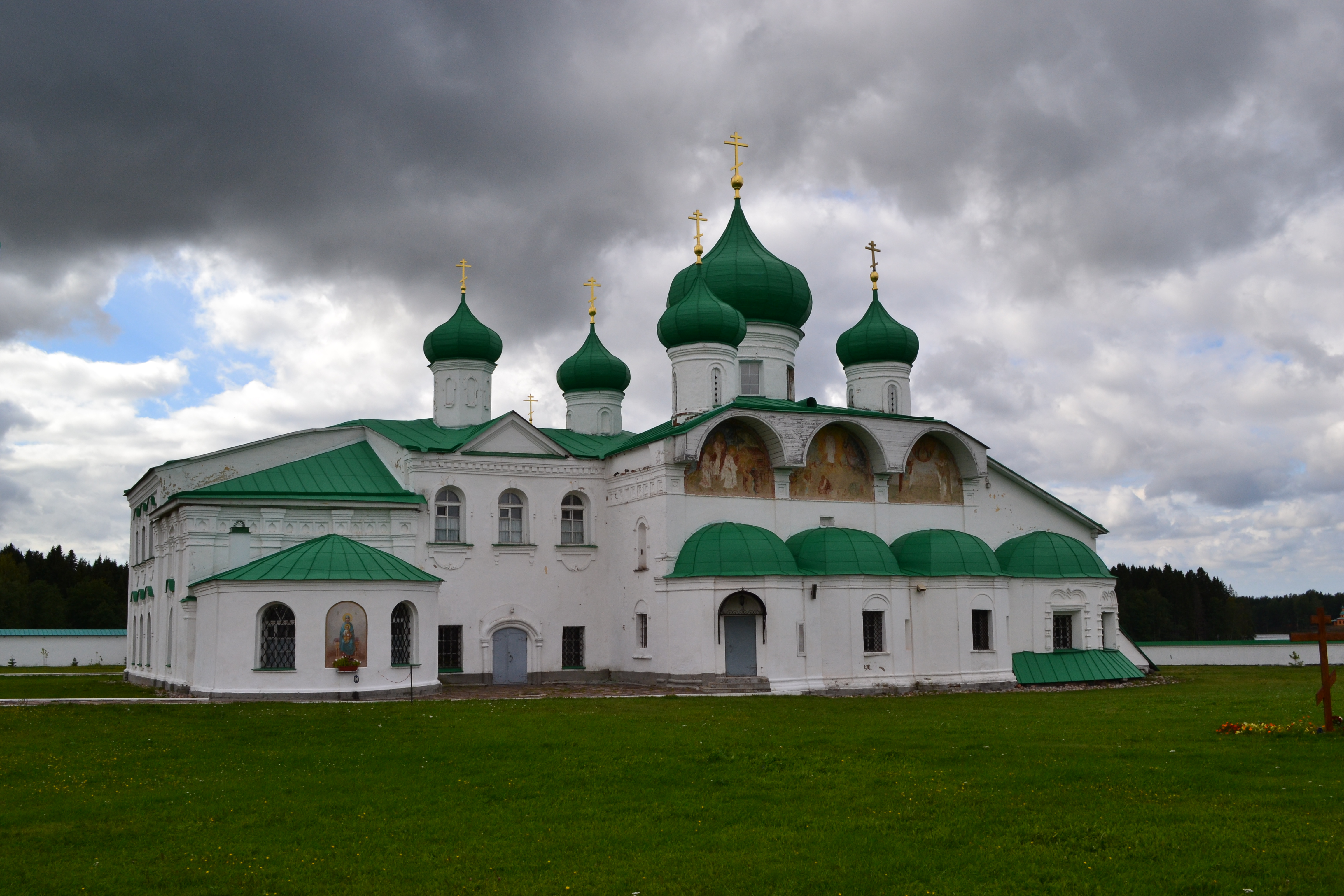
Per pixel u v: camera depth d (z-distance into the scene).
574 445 62.41
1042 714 36.78
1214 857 16.17
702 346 55.81
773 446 54.25
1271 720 32.97
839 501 55.81
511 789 21.73
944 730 31.52
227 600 44.34
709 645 48.97
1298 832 17.47
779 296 60.44
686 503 52.19
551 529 56.53
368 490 53.81
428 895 14.90
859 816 19.00
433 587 48.12
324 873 15.88
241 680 43.84
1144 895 14.55
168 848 17.41
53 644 85.69
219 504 50.44
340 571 45.38
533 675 54.88
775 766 24.09
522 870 15.95
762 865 16.02
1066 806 19.61
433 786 22.27
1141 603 136.75
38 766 25.16
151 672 57.47
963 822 18.44
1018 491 61.22
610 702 41.25
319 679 44.41
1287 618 190.38
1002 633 53.41
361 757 26.17
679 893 14.82
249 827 18.77
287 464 55.97
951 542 53.69
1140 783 21.58
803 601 49.84
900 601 51.69
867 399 63.44
